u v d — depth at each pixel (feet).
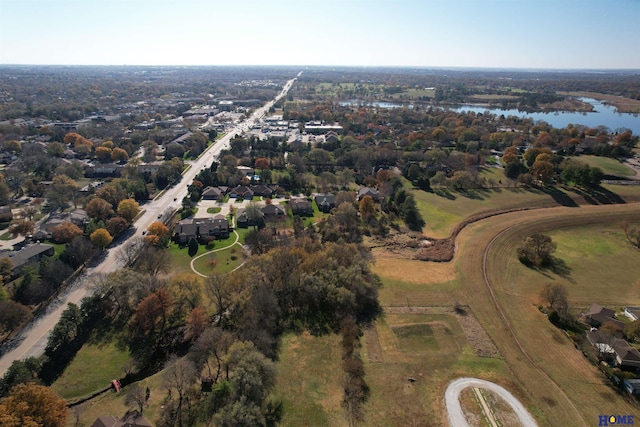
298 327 272.72
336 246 335.67
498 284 325.62
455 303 296.30
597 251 378.94
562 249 383.04
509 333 265.75
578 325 272.92
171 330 271.90
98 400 211.61
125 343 258.78
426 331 267.59
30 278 297.94
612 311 279.90
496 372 230.48
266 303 270.46
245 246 387.96
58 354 245.04
